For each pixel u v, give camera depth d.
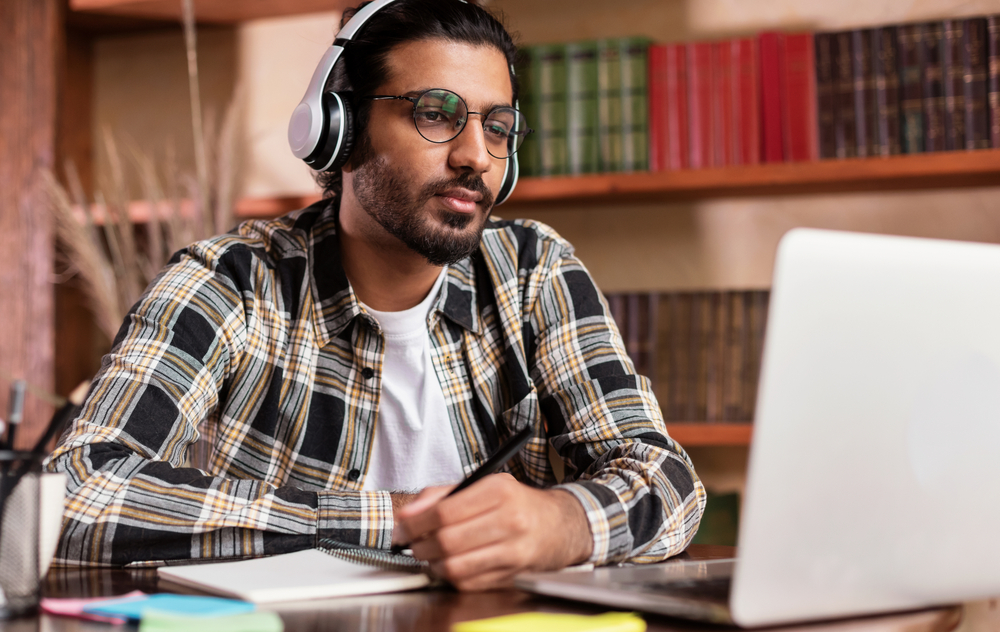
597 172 2.18
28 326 2.48
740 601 0.58
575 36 2.44
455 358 1.32
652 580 0.72
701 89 2.11
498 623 0.61
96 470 0.96
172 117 2.76
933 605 0.71
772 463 0.57
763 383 0.56
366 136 1.21
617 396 1.21
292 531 0.94
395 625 0.63
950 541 0.66
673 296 2.13
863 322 0.59
